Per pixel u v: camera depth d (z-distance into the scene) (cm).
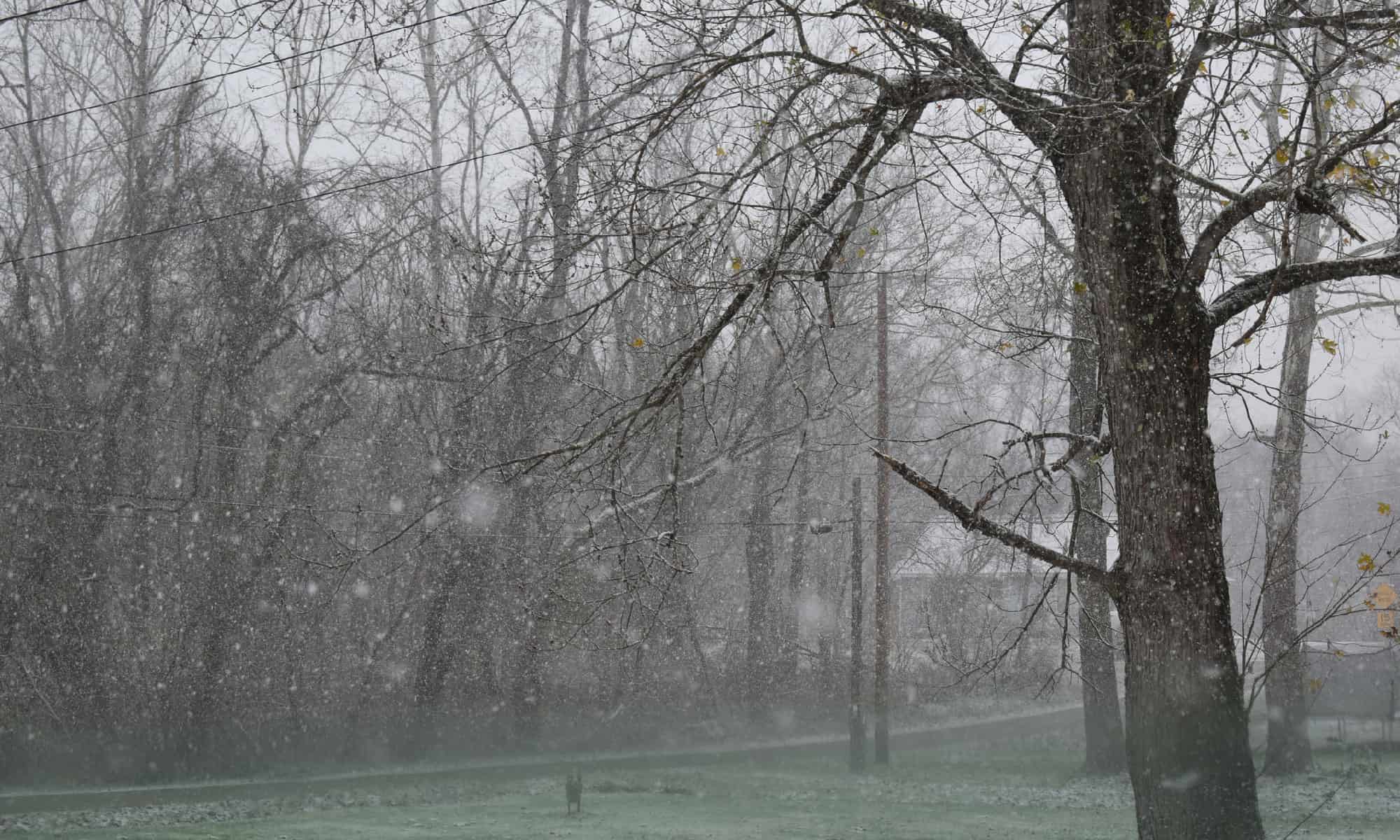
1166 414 782
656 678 3634
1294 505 2009
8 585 2742
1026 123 827
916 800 2142
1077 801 2091
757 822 1814
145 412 2998
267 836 1667
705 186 840
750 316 831
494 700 3241
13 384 2894
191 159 3041
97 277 3055
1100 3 794
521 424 2733
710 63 874
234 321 3003
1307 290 1852
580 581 2377
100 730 2736
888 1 826
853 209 837
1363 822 1620
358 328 3036
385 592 3219
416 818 1914
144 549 2928
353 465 3139
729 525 3609
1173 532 771
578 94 1659
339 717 3055
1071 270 1022
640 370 1498
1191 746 746
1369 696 3362
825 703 4166
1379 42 740
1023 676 4519
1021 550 799
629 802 2170
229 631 2891
